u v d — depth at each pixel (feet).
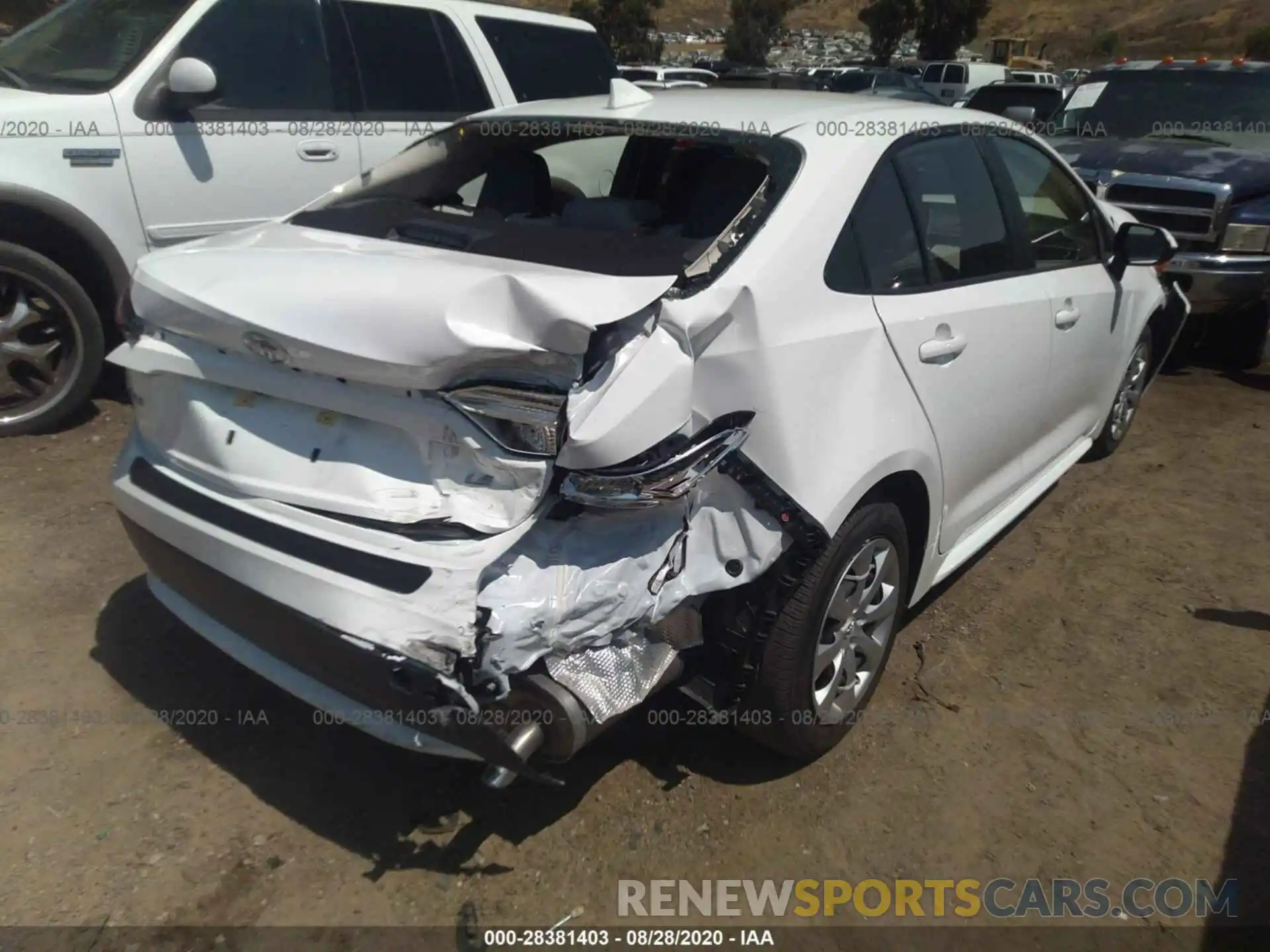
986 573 13.41
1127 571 13.57
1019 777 9.68
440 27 19.27
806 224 8.56
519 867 8.36
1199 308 21.33
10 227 14.98
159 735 9.62
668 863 8.49
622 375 6.97
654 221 10.00
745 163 9.33
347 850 8.45
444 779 9.29
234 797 8.93
